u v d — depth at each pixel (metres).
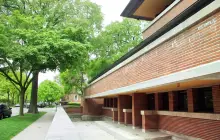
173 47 7.25
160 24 12.62
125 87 12.27
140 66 10.10
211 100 8.93
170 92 11.30
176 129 10.66
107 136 12.70
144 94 13.67
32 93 28.94
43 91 66.94
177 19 7.10
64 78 38.22
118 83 13.93
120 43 37.75
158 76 8.23
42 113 30.25
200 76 5.64
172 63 7.25
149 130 12.21
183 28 6.56
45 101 72.06
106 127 15.07
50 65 21.34
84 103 31.16
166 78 7.43
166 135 10.93
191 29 6.34
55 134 5.07
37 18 21.17
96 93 22.31
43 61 18.69
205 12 5.66
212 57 5.45
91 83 25.52
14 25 20.34
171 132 11.05
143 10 15.96
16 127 14.13
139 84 10.04
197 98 9.55
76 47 20.03
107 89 17.16
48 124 16.73
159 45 8.23
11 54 18.05
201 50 5.87
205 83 8.05
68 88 39.56
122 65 12.78
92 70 34.75
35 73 23.31
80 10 29.14
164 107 12.38
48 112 34.09
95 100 31.39
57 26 23.95
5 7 25.31
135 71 10.77
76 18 26.77
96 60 34.78
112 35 37.59
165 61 7.73
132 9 15.77
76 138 4.54
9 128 13.48
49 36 19.44
